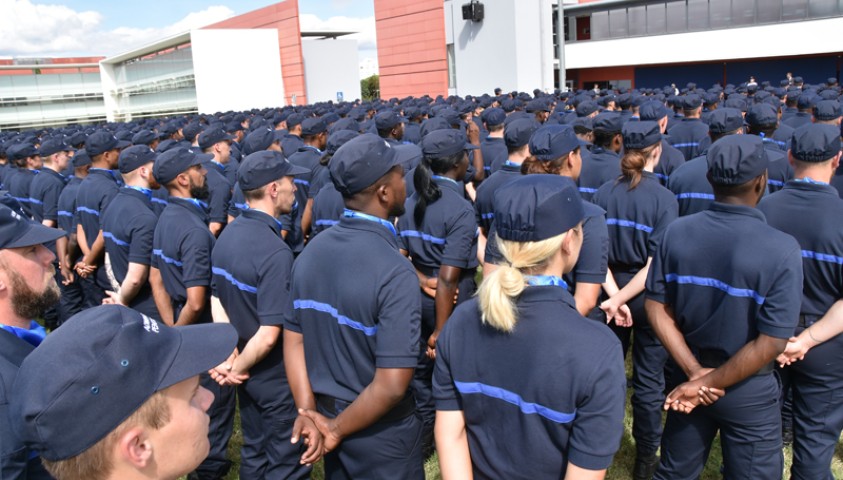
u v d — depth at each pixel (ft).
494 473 6.11
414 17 106.52
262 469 11.03
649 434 11.71
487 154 22.39
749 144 7.75
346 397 8.10
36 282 6.64
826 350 9.19
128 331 4.14
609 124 14.21
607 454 5.41
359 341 7.84
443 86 104.78
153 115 152.46
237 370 9.86
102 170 18.47
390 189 8.06
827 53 86.63
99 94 164.76
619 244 11.74
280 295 9.73
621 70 110.93
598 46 107.34
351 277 7.70
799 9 86.28
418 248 12.21
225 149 20.62
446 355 6.32
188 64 132.46
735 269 7.64
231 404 12.16
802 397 9.74
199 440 4.50
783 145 17.57
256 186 10.02
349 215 8.09
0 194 8.93
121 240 13.84
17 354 6.14
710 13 94.79
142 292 13.92
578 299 9.57
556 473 5.75
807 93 30.30
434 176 12.00
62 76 156.25
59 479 4.02
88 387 3.87
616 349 5.50
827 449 9.64
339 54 145.07
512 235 5.75
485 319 5.74
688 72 103.65
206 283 11.69
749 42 91.09
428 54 105.91
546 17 95.91
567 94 55.42
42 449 3.93
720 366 7.94
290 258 9.92
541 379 5.54
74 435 3.86
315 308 8.16
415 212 12.01
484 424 6.14
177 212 11.91
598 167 14.34
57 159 24.36
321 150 22.57
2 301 6.47
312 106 63.98
